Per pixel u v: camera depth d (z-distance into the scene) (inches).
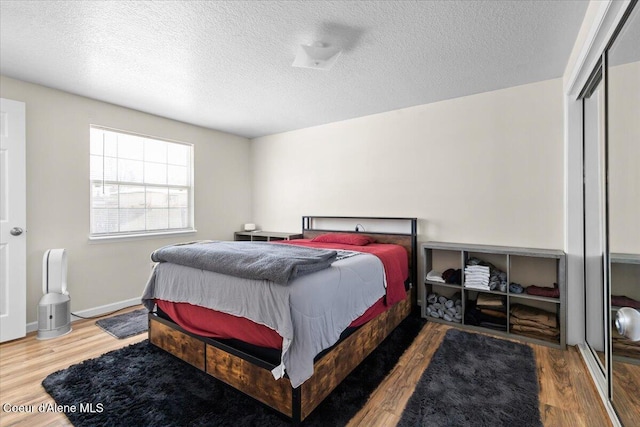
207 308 77.0
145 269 143.6
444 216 130.0
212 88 116.3
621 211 65.2
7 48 86.7
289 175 179.5
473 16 73.5
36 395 70.6
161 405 65.9
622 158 64.3
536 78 108.0
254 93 121.2
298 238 166.7
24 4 67.9
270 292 63.1
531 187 112.1
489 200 120.1
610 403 63.9
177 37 82.0
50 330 102.5
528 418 62.4
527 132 112.8
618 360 62.7
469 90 118.9
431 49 88.6
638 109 57.8
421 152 135.3
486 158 120.6
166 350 88.7
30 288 109.1
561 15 72.7
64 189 118.0
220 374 73.4
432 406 66.1
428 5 69.7
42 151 112.3
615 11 55.9
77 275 121.4
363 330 84.9
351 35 81.7
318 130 167.2
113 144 135.3
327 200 164.2
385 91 119.6
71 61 94.4
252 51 89.5
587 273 91.5
